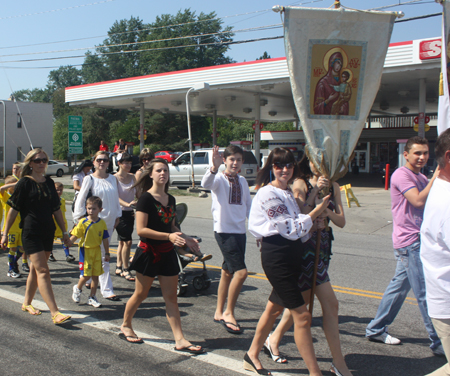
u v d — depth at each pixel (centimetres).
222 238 454
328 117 327
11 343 414
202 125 5856
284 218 318
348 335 441
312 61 321
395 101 2759
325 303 346
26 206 456
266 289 606
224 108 3106
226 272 467
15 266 659
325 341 427
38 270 461
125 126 5528
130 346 409
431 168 1744
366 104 329
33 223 456
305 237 340
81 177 700
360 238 1022
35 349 401
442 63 355
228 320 452
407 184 374
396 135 3109
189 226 1191
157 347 407
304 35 318
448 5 346
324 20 317
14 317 483
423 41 1583
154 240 390
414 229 381
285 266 320
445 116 357
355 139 330
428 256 262
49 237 467
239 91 2291
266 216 322
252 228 330
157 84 2342
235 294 452
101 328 454
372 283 635
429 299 265
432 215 256
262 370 354
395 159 3070
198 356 388
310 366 317
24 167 462
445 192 253
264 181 354
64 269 716
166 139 5559
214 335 441
